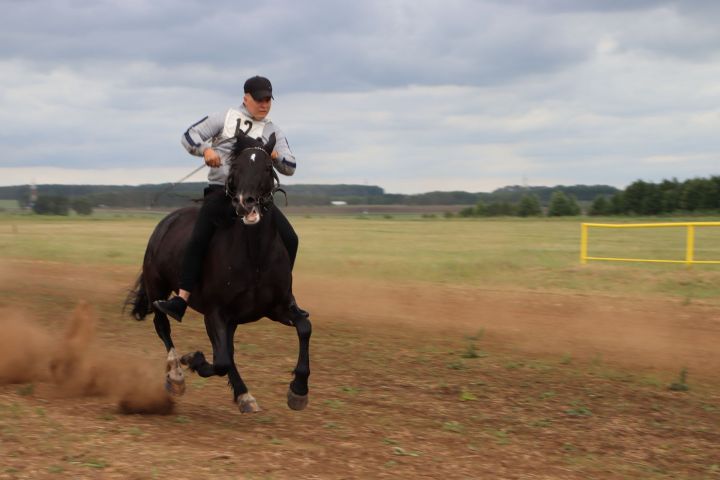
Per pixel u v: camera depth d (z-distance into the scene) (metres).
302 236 46.81
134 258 27.84
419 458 6.96
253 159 7.27
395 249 33.84
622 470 6.99
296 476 6.21
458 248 34.31
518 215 97.81
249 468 6.29
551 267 23.00
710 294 18.52
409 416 8.47
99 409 8.11
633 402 9.37
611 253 29.59
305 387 7.77
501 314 16.16
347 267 25.16
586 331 14.30
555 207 94.75
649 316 15.77
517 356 12.04
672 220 68.81
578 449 7.54
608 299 17.98
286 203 8.09
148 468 6.05
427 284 21.08
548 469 6.89
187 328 13.94
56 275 21.78
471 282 21.58
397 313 16.31
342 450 7.07
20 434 6.77
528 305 17.30
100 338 12.38
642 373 11.05
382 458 6.89
